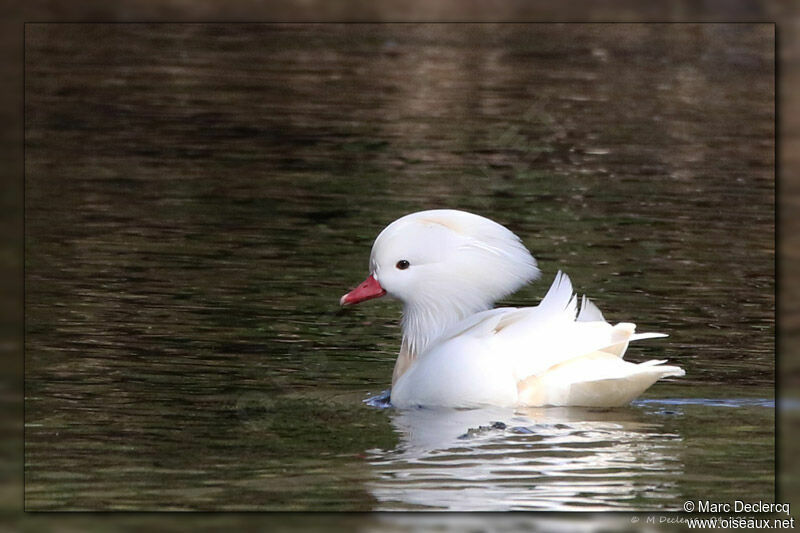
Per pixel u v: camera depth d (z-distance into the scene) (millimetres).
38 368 12008
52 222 18125
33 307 14070
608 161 23000
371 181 21016
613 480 8977
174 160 22453
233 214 18828
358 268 16109
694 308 14602
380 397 11367
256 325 13719
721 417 10609
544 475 9078
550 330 10836
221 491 8820
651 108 27422
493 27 34594
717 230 18406
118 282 15227
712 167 22656
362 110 26859
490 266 11758
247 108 26781
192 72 30062
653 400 11117
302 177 21266
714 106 27578
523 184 21031
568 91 28797
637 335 10617
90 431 10211
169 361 12375
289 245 17141
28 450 9734
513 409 10695
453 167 22188
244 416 10648
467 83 29438
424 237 11789
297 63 31203
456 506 8500
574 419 10469
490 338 11008
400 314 14422
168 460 9492
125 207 19172
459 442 9828
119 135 24297
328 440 9945
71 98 27172
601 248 17234
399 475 9109
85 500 8680
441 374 10914
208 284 15266
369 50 32438
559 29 34156
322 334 13516
